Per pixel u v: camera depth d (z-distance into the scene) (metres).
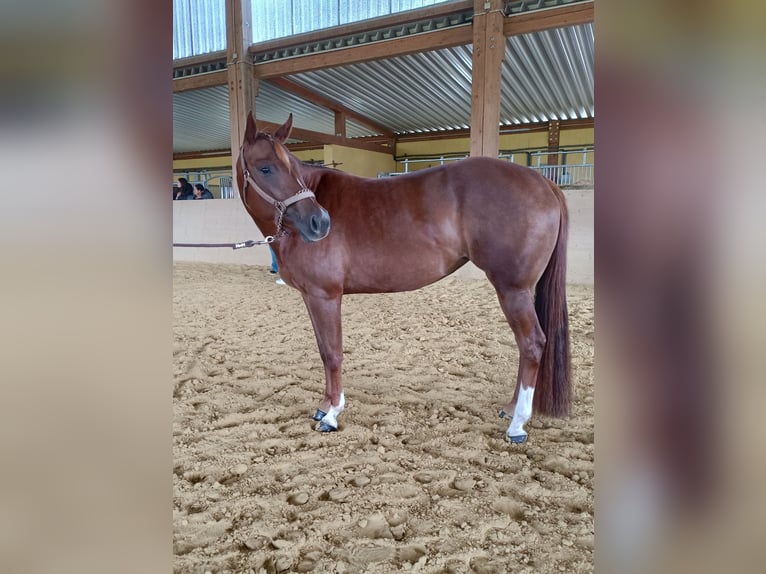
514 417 1.86
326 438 1.89
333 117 11.00
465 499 1.47
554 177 9.55
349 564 1.21
